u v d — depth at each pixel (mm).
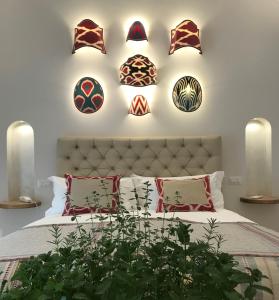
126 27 3818
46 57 3752
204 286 821
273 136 3855
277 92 3875
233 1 3879
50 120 3748
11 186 3885
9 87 3713
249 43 3875
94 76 3783
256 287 822
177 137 3770
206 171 3725
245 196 3842
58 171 3660
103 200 3102
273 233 2293
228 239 2027
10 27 3727
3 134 3693
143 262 852
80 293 750
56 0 3764
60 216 3018
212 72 3857
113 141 3727
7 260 1728
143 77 3676
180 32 3756
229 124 3854
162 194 3223
